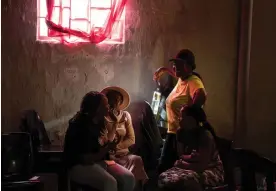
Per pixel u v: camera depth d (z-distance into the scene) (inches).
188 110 156.4
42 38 196.5
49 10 190.4
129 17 198.8
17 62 196.2
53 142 199.6
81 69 198.7
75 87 199.0
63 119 199.8
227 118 204.1
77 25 195.2
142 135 187.2
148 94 201.5
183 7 200.2
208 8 200.8
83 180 154.3
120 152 174.9
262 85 194.2
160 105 195.2
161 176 156.0
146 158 185.5
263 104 195.0
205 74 202.4
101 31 194.9
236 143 202.2
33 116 185.3
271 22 191.3
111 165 164.2
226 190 157.3
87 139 153.6
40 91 197.9
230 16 201.2
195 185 149.4
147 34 200.1
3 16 193.9
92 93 158.1
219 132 204.2
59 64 197.8
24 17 194.9
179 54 171.6
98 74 199.5
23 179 161.5
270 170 168.9
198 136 155.4
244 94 199.9
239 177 195.2
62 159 167.9
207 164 153.6
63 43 196.7
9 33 195.0
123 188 160.6
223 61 202.1
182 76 171.3
